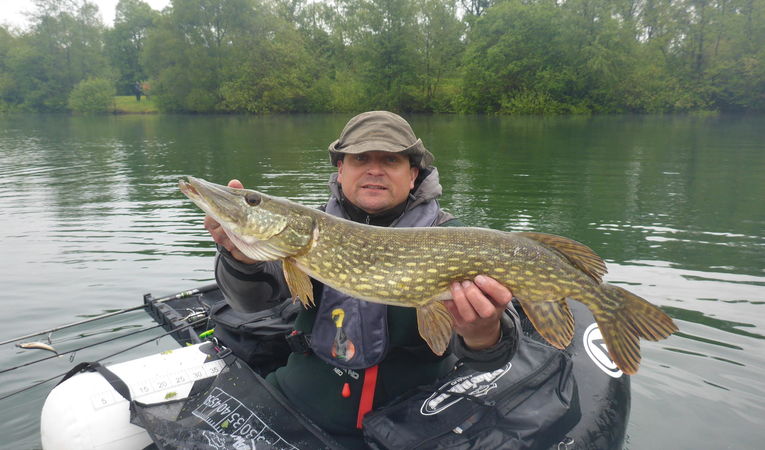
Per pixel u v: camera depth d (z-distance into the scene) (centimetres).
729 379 130
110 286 192
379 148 96
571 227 273
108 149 673
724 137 730
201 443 87
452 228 88
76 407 92
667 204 324
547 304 85
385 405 93
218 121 1283
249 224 90
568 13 1369
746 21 1319
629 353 84
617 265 213
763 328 155
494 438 86
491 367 89
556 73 1371
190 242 246
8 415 115
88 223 282
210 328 141
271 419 92
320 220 92
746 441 108
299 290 92
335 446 86
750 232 259
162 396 99
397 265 87
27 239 251
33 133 948
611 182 397
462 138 764
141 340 153
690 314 166
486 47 1477
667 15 1370
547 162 506
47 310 172
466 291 80
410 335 96
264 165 506
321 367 99
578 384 108
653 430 112
